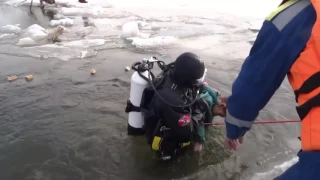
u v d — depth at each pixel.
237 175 2.95
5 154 3.17
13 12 8.18
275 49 1.36
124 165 3.06
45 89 4.30
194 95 2.99
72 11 8.03
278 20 1.38
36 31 6.41
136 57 5.38
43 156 3.16
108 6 8.66
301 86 1.30
